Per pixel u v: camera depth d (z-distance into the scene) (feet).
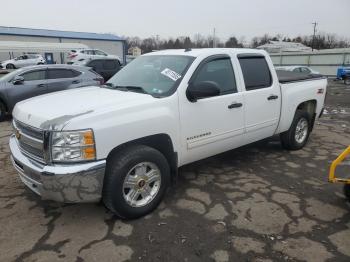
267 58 16.94
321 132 25.62
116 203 11.03
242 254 9.95
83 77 35.50
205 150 13.98
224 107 14.20
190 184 14.83
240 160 18.12
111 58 52.90
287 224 11.62
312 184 15.10
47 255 9.80
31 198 13.29
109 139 10.52
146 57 15.80
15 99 31.27
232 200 13.34
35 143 10.61
